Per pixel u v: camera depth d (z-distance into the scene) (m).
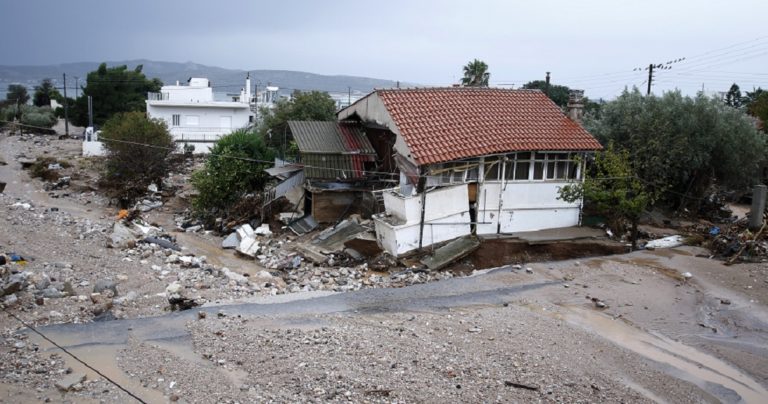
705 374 14.09
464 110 26.09
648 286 20.09
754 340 16.28
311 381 11.91
